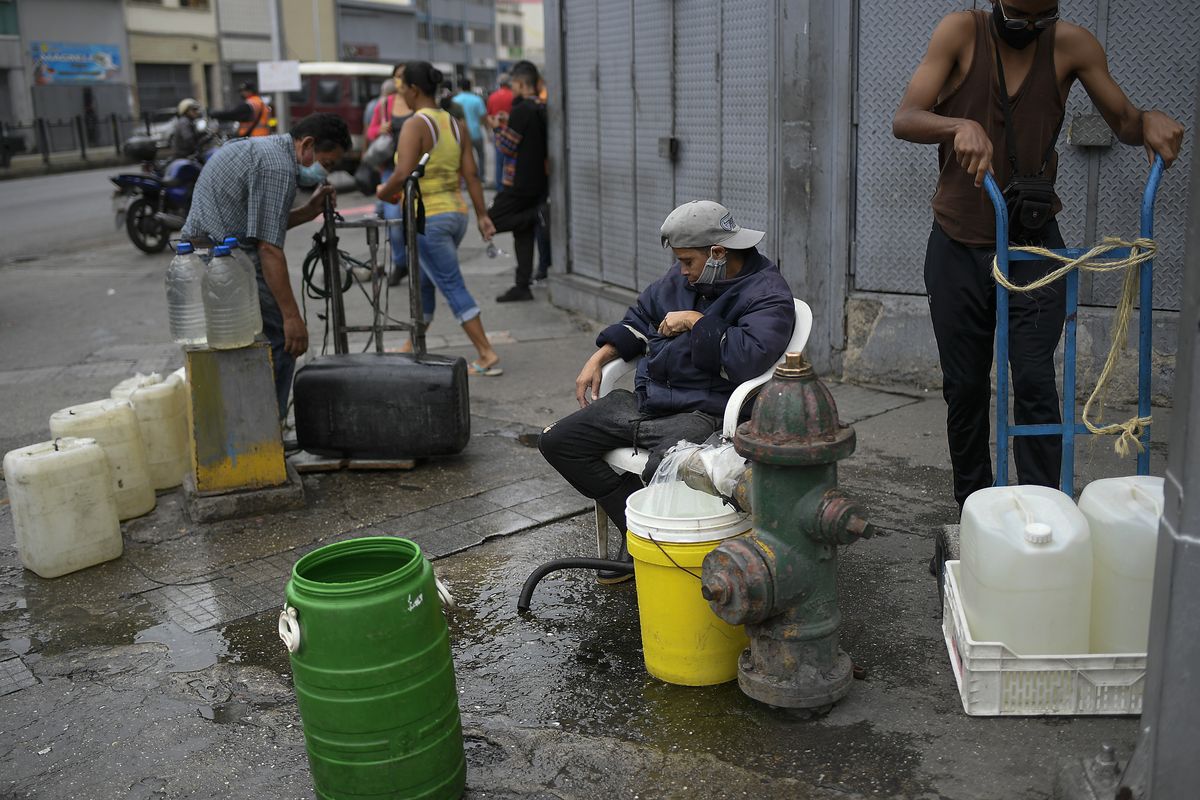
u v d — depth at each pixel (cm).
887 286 601
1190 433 211
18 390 709
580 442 370
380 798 260
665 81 704
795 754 285
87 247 1440
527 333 807
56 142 3431
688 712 308
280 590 406
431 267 673
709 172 671
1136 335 534
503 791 278
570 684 328
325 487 510
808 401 278
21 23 3628
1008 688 292
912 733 290
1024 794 263
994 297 360
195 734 312
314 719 260
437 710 265
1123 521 284
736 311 354
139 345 838
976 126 316
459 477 515
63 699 334
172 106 4419
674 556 305
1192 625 216
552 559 420
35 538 423
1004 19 331
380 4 4144
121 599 406
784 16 581
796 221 605
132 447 481
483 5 5575
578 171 843
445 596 276
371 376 513
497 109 1325
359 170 1611
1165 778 223
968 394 371
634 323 389
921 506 446
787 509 285
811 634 295
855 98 585
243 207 512
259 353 471
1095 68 340
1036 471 354
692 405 365
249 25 4862
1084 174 531
